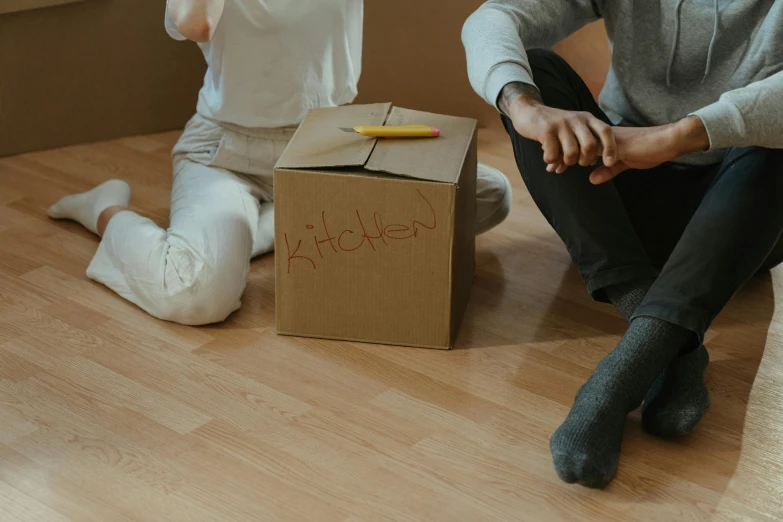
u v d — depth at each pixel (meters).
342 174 1.55
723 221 1.39
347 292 1.66
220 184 1.88
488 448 1.44
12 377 1.58
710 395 1.59
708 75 1.64
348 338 1.71
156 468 1.37
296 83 1.89
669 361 1.39
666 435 1.46
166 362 1.63
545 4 1.70
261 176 1.98
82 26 2.44
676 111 1.68
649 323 1.38
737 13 1.58
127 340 1.70
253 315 1.80
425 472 1.38
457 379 1.61
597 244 1.49
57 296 1.83
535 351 1.71
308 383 1.58
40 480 1.34
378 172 1.56
